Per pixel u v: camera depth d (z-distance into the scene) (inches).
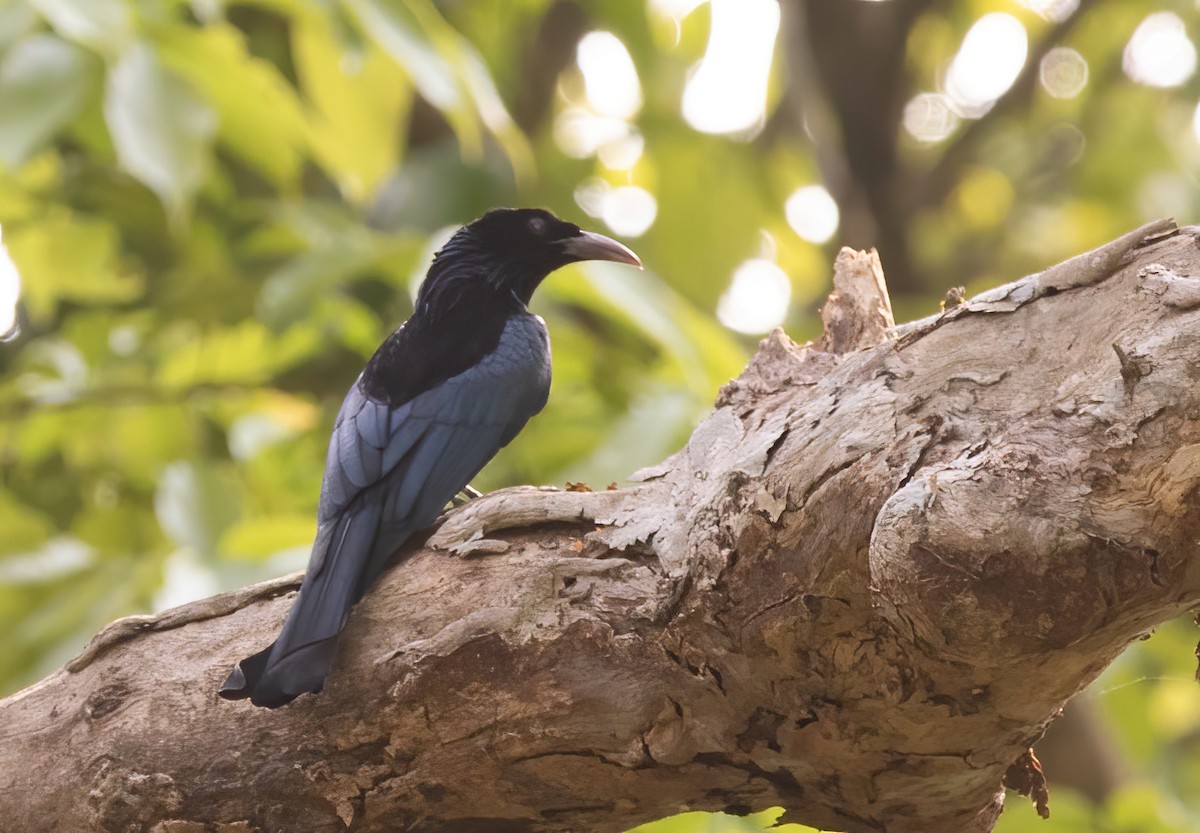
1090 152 810.8
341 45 474.9
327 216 590.6
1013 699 228.7
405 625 269.9
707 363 479.2
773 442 241.8
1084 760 614.5
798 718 248.8
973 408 228.4
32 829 279.6
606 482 442.3
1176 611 215.3
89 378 617.3
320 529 293.7
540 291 506.0
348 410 328.2
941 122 889.5
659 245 693.9
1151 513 203.3
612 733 257.0
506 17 659.4
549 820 275.7
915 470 225.0
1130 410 207.6
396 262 498.0
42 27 483.5
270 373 610.9
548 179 703.7
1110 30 804.0
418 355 341.7
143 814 273.0
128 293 639.1
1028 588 204.1
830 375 250.4
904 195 812.6
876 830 270.8
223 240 621.3
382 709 264.2
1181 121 810.2
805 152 788.0
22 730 284.7
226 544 446.3
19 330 704.4
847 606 233.3
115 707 279.9
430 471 320.2
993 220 898.7
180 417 625.9
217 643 285.1
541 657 256.5
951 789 257.9
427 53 472.1
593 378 537.0
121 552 613.9
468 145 605.0
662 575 255.6
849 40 793.6
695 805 271.3
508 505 271.9
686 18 695.1
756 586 240.4
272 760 270.5
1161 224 225.8
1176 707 766.5
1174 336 209.5
